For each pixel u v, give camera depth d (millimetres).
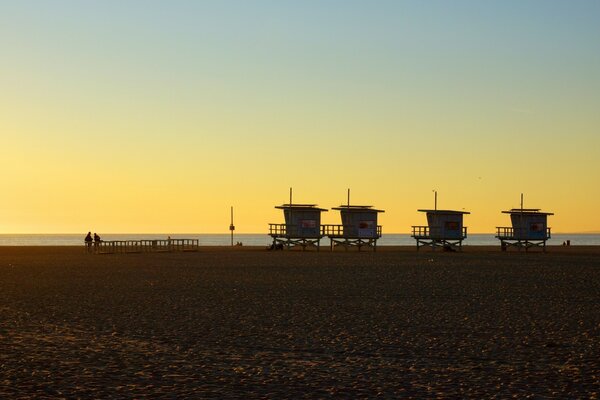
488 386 13742
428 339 18969
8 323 21891
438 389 13523
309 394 13180
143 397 12945
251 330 20531
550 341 18578
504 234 85375
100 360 16234
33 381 14164
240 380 14289
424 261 58750
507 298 28969
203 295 30266
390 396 13023
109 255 73062
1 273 44344
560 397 12906
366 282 36938
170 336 19500
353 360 16266
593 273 44094
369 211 82375
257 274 43031
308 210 82812
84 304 26906
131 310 25109
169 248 84312
